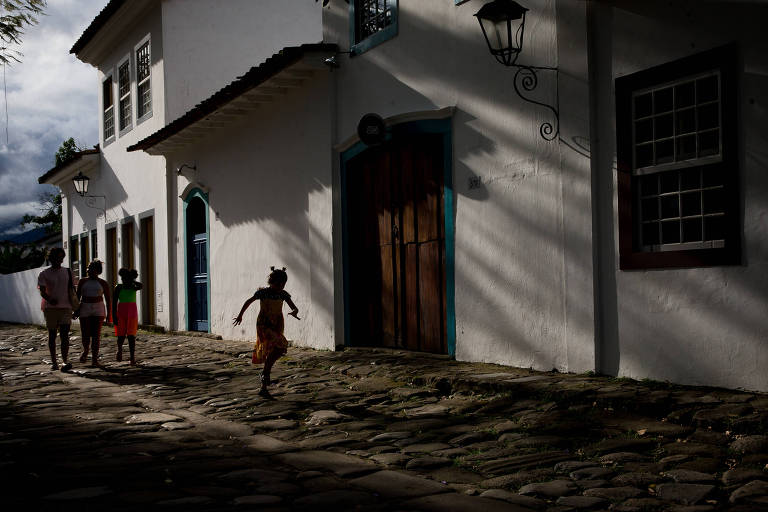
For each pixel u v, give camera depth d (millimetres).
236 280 14164
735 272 6145
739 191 6117
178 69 16719
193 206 16250
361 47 10516
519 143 8117
